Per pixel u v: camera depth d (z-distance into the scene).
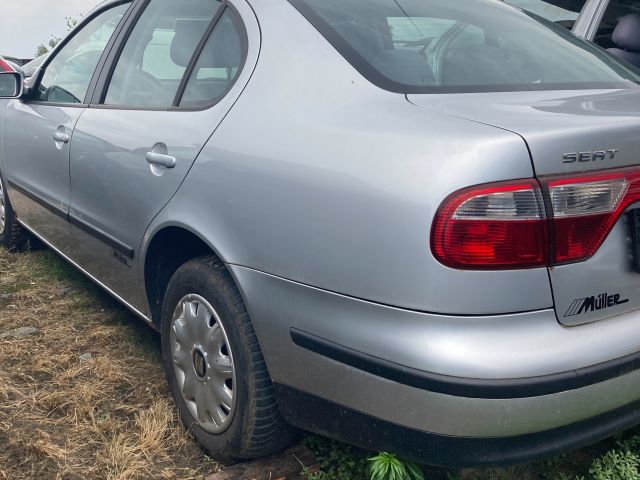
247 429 2.15
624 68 2.59
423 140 1.68
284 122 2.02
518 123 1.67
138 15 3.04
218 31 2.49
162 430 2.45
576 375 1.63
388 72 2.03
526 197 1.59
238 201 2.06
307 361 1.90
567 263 1.66
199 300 2.32
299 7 2.27
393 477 1.83
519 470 2.29
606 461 2.21
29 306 3.64
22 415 2.57
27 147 3.77
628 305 1.79
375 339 1.70
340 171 1.79
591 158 1.66
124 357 3.07
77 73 3.42
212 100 2.35
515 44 2.43
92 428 2.49
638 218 1.75
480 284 1.59
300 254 1.87
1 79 3.81
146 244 2.53
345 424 1.86
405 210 1.64
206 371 2.30
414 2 2.50
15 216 4.38
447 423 1.62
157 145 2.46
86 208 3.06
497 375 1.57
